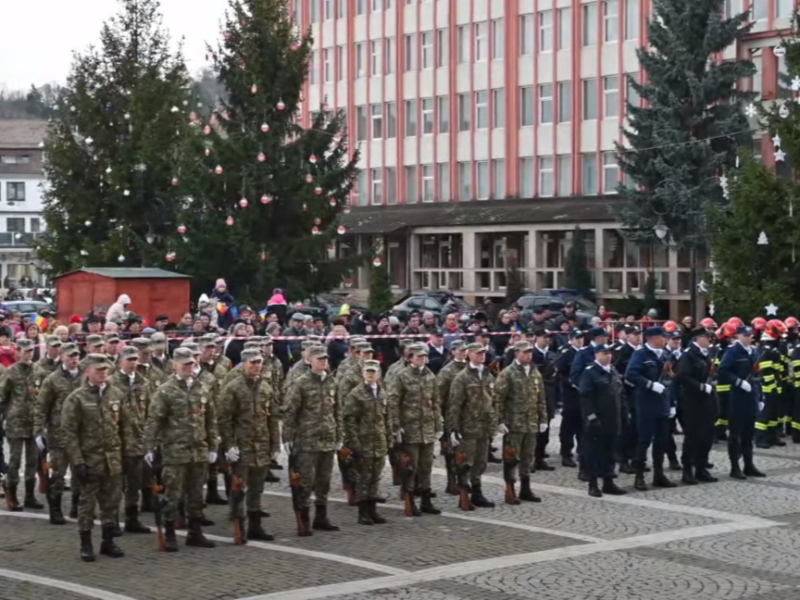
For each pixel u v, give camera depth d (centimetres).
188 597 1341
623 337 2342
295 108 4609
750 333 2191
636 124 5319
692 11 5166
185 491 1606
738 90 5288
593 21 6400
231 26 4591
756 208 3631
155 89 5088
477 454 1875
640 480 2036
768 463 2336
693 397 2081
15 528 1742
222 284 3600
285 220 4509
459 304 5497
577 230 6262
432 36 7175
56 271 5088
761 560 1512
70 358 1766
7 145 10994
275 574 1445
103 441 1545
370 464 1752
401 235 7219
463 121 7056
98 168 5056
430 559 1519
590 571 1452
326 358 1700
